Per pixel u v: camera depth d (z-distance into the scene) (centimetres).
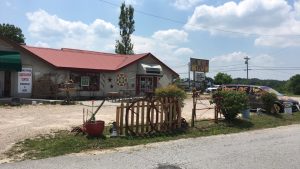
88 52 4016
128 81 3850
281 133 1652
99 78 3616
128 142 1300
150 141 1347
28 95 3155
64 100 2853
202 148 1241
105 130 1452
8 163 972
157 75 4072
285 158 1105
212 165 1002
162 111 1514
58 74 3303
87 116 1927
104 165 973
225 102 1841
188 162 1029
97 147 1205
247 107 1928
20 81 3119
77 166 956
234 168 975
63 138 1270
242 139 1455
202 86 4362
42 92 3186
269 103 2303
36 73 3200
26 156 1051
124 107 1405
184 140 1401
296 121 2161
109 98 3278
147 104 1460
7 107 2394
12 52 3047
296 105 2608
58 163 981
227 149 1230
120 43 5256
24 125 1568
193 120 1697
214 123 1806
